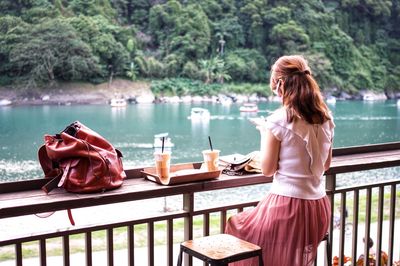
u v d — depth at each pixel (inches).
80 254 220.4
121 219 78.9
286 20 1344.7
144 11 1326.3
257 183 89.0
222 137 938.1
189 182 82.0
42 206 68.2
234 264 83.7
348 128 1115.9
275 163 77.5
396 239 231.1
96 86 1028.5
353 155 111.0
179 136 920.9
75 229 74.6
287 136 75.5
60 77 960.9
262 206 80.3
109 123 924.6
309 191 77.0
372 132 1074.1
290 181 76.6
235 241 75.1
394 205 110.2
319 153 76.9
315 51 1314.0
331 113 80.1
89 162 74.5
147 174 83.8
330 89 1341.0
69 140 74.9
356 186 102.7
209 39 1349.7
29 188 76.1
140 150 723.4
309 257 77.9
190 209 83.6
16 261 70.6
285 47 1305.4
